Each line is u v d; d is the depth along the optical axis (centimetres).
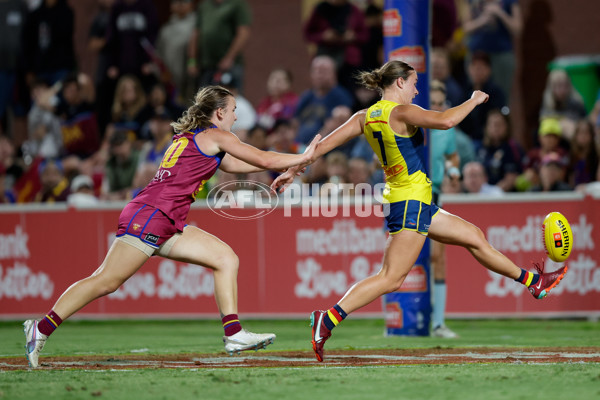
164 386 1627
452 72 4869
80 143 5194
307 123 4647
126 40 5294
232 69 5053
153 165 4222
